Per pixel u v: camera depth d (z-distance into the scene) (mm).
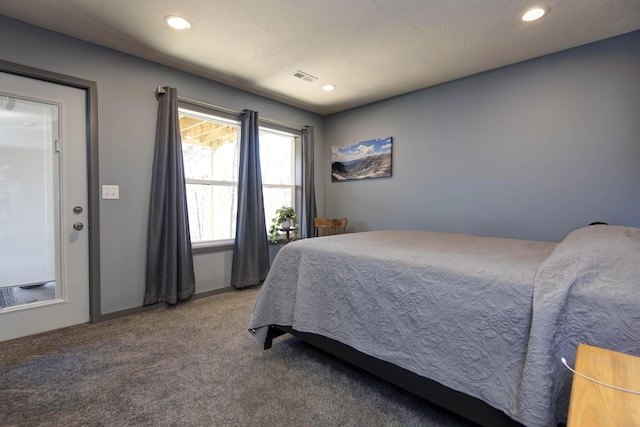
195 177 3182
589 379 594
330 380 1646
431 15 1967
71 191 2291
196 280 3035
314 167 4152
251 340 2119
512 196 2680
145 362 1809
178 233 2746
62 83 2227
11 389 1535
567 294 982
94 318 2373
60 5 1883
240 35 2229
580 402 528
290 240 3869
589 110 2303
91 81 2332
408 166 3391
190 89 2895
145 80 2607
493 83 2758
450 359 1228
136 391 1531
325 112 4133
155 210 2645
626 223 2182
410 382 1375
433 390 1295
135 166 2564
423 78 2973
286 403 1454
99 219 2385
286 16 1993
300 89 3279
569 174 2400
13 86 2051
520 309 1064
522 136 2611
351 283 1621
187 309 2701
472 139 2900
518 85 2623
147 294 2621
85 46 2301
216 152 3332
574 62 2355
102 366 1758
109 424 1306
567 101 2393
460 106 2975
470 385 1161
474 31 2145
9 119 2051
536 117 2539
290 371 1732
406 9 1908
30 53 2080
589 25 2053
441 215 3135
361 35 2215
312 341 1819
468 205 2943
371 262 1562
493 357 1112
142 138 2600
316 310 1769
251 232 3352
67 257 2281
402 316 1396
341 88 3254
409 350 1356
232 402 1457
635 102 2133
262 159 3795
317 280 1786
